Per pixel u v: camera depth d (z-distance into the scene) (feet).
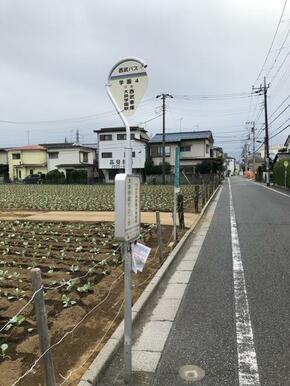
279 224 43.19
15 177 221.46
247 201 75.41
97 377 11.60
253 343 14.15
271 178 172.24
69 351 13.38
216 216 52.85
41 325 9.55
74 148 209.97
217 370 12.32
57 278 22.15
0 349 13.34
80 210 62.59
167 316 16.96
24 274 23.39
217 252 29.76
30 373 11.94
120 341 13.98
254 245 31.96
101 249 30.19
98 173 213.87
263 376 11.92
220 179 187.32
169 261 25.84
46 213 57.98
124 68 14.33
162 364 12.74
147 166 191.42
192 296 19.57
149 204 67.31
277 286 20.77
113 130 188.14
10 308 17.49
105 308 17.49
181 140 201.57
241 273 23.54
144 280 21.91
